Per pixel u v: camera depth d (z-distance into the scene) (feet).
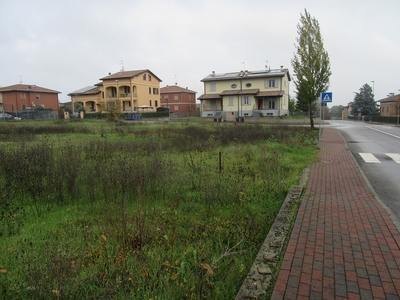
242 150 39.17
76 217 17.26
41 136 65.46
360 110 214.07
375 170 30.27
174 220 16.74
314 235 13.65
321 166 30.71
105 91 208.54
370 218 15.71
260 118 143.84
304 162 33.45
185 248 13.42
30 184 20.39
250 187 22.63
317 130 85.40
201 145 43.75
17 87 214.90
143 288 10.37
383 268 10.82
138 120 158.51
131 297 9.98
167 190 21.24
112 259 12.12
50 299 9.41
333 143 53.16
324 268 10.84
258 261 11.57
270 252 12.20
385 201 20.01
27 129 76.38
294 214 16.52
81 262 11.76
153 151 36.58
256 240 14.35
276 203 19.45
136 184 19.88
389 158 37.68
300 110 196.85
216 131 66.49
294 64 80.79
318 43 78.33
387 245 12.59
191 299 9.89
